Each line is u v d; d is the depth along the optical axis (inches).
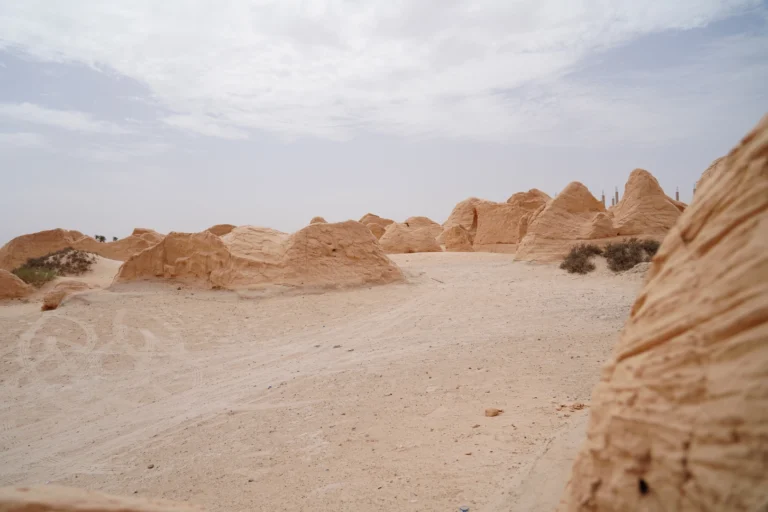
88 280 1470.2
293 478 273.9
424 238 2014.0
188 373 549.3
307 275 917.2
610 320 599.8
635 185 1261.1
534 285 924.6
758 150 104.9
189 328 712.4
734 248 104.5
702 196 119.1
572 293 805.2
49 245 1806.1
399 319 716.0
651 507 111.7
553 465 233.0
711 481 95.7
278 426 360.2
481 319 670.5
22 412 460.4
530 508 198.7
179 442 354.9
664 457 109.5
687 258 118.0
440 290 922.1
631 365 128.3
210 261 920.9
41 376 553.0
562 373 411.5
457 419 332.2
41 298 1130.0
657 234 1178.0
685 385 107.7
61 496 116.5
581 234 1222.9
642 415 118.5
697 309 108.9
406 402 378.0
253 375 517.3
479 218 2087.8
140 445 361.1
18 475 330.6
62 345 643.5
